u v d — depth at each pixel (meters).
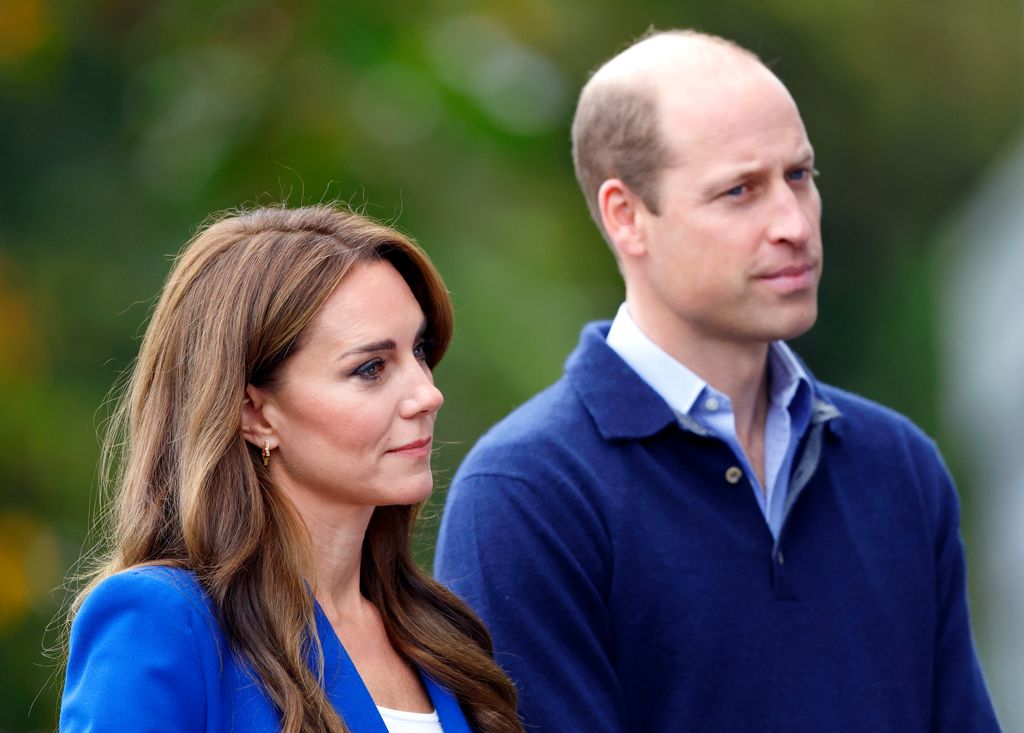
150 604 8.75
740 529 11.52
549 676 11.05
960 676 12.34
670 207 11.68
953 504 12.69
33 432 21.30
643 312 12.04
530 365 22.56
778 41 44.69
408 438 9.30
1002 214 46.66
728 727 11.17
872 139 48.53
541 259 24.08
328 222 9.55
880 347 48.03
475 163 23.30
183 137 22.31
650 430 11.56
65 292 22.20
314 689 8.86
